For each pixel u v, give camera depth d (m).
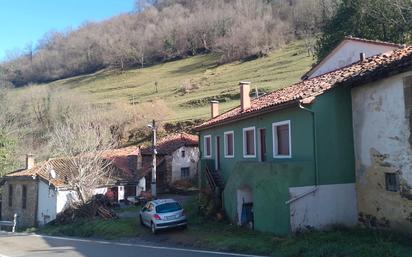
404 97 14.88
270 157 20.42
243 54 114.81
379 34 35.75
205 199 25.28
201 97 76.81
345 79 17.14
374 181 16.27
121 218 28.88
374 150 16.27
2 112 61.16
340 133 17.25
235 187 21.17
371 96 16.41
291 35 120.56
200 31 139.00
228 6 151.00
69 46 152.38
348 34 36.75
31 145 58.81
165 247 18.16
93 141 38.62
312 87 18.77
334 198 17.02
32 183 36.00
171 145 46.53
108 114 65.69
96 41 149.62
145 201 36.72
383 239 14.29
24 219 36.59
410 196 14.66
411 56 14.73
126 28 160.00
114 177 38.09
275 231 17.47
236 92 73.25
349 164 17.27
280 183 17.11
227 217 22.39
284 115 19.14
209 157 29.16
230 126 25.36
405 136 14.85
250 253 14.85
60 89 85.81
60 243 22.41
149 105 68.44
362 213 16.89
